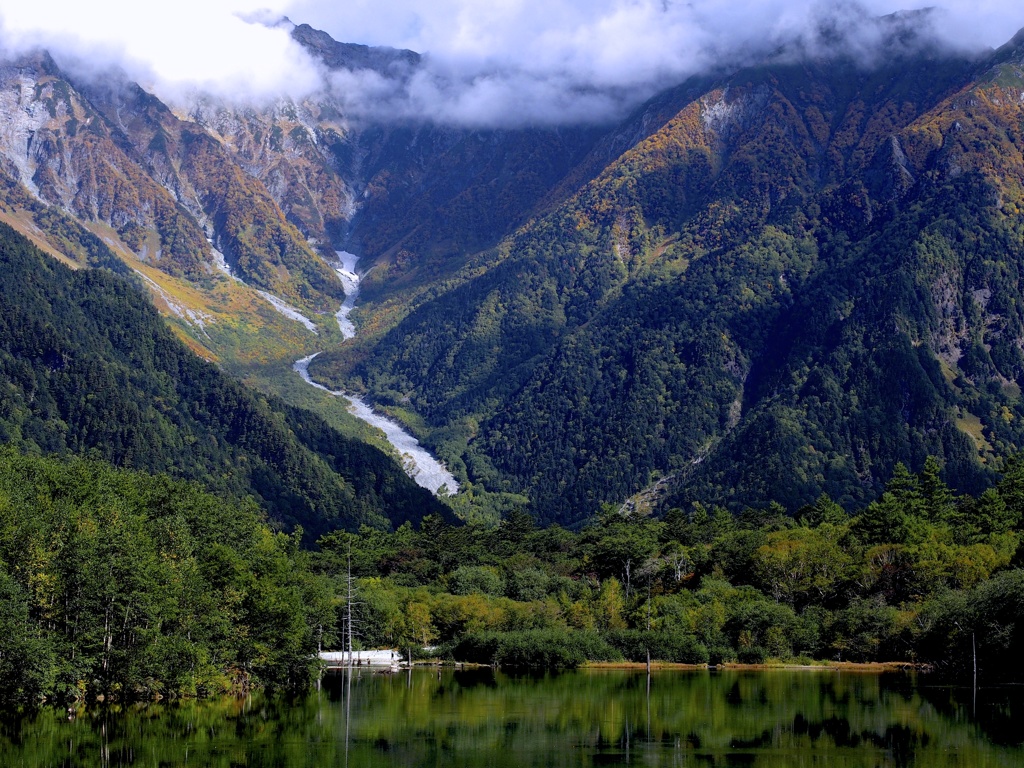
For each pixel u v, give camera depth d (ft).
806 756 407.03
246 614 549.54
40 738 416.46
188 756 399.03
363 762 397.39
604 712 507.71
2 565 440.86
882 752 414.21
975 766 388.98
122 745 411.54
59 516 482.28
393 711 510.58
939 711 505.66
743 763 396.98
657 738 443.73
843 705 526.16
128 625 473.67
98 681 467.52
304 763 394.52
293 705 524.52
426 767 390.42
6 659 425.69
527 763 397.39
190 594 503.61
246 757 400.67
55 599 463.83
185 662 494.59
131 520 506.48
